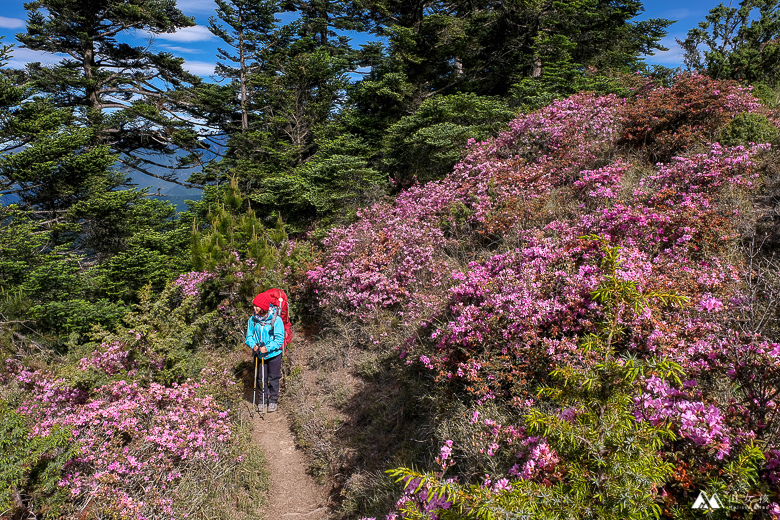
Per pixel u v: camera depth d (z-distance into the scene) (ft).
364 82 47.39
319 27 66.74
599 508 5.70
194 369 20.20
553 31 50.93
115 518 11.79
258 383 20.57
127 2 57.57
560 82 42.09
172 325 20.63
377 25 56.18
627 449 5.87
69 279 29.53
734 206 16.19
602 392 6.30
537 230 18.79
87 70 57.93
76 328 25.99
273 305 20.15
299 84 52.39
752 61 37.65
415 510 6.67
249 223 29.60
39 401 16.10
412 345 16.81
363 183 37.40
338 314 24.44
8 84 36.04
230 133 67.72
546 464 7.13
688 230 14.64
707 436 6.66
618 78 41.91
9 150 37.01
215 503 14.02
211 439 15.99
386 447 15.40
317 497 15.19
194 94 65.31
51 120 37.78
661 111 25.31
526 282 14.07
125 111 56.65
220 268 26.00
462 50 51.75
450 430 12.58
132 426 14.55
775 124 23.35
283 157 50.72
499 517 5.54
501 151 30.50
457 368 14.11
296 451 17.65
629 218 15.57
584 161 24.36
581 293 12.12
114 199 36.27
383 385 18.48
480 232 22.50
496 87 57.72
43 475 11.78
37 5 53.36
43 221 35.78
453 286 16.94
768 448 6.38
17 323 24.22
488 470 10.16
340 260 26.68
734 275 12.41
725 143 21.94
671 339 10.00
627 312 10.57
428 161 37.24
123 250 37.37
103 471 12.74
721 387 8.59
